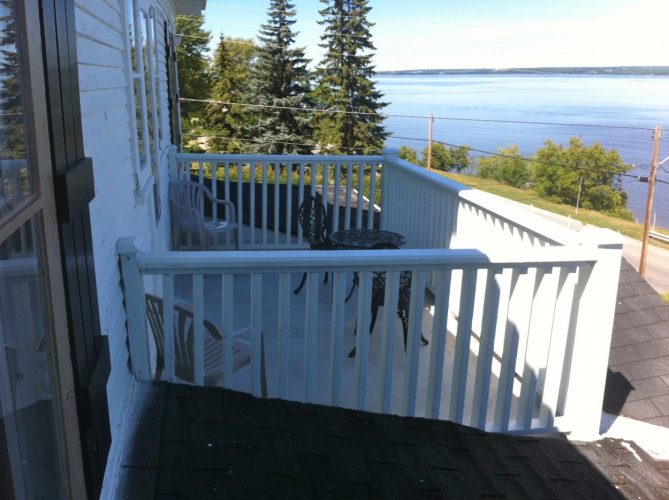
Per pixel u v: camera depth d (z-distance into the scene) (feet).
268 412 7.87
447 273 8.38
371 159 19.08
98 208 6.54
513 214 11.00
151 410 7.34
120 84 9.09
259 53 121.29
